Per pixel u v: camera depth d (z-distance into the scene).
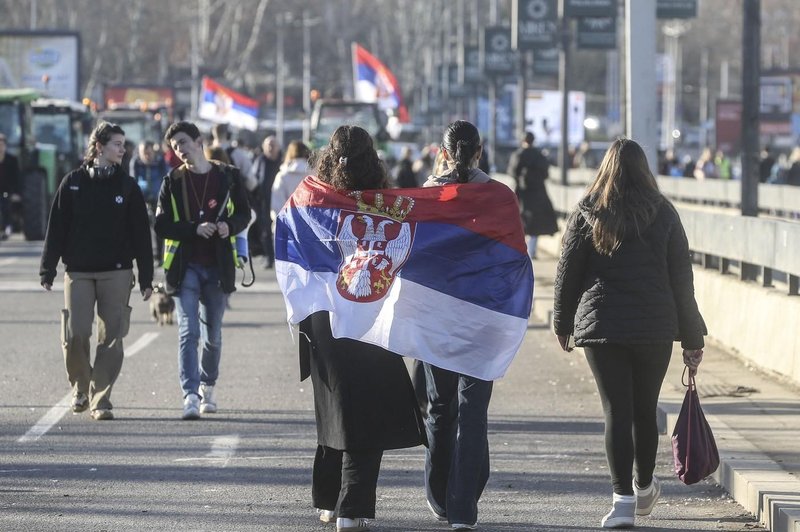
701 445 17.12
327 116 104.81
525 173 56.06
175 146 24.12
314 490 17.42
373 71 122.38
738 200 79.06
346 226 16.94
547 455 21.94
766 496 17.42
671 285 16.89
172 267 24.36
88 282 24.16
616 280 16.73
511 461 21.52
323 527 17.38
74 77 119.00
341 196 17.02
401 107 123.81
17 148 69.75
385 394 16.52
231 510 18.28
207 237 24.02
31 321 39.72
